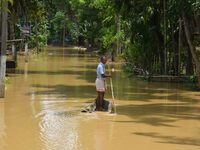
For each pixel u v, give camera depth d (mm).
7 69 31094
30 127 12484
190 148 10391
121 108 16047
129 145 10648
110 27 41000
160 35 26984
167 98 18672
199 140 11227
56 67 34281
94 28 56469
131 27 27875
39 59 43250
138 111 15422
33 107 15789
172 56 26203
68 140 11047
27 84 22688
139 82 24641
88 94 19375
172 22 25938
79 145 10562
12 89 20641
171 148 10383
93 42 60812
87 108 15070
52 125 12805
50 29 87188
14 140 10977
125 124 13133
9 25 34188
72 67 34719
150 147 10477
